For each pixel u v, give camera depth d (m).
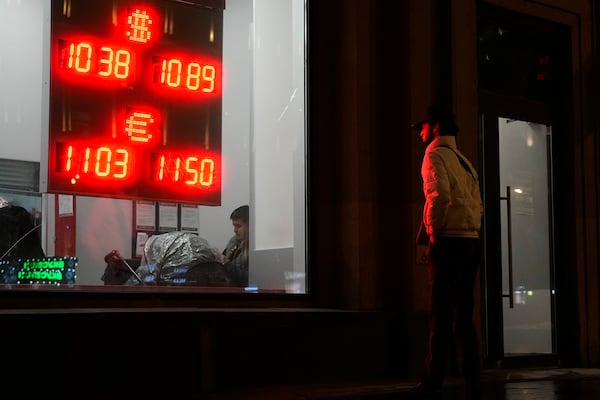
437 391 5.07
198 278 6.41
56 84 5.93
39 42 5.95
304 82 6.62
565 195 7.84
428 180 5.07
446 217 5.05
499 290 7.30
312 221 6.51
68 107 5.96
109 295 5.51
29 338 4.68
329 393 5.28
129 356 5.00
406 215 6.41
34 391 4.67
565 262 7.80
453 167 5.11
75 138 5.97
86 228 6.11
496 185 7.35
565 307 7.79
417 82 6.53
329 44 6.61
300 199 6.57
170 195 6.37
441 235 5.05
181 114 6.47
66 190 5.91
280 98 6.84
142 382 5.04
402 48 6.56
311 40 6.60
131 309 5.40
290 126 6.71
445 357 5.07
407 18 6.54
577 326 7.71
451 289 5.05
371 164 6.45
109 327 4.95
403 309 6.36
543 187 7.80
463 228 5.08
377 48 6.57
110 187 6.09
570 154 7.83
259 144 6.77
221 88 6.70
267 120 6.82
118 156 6.12
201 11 6.63
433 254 5.08
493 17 7.37
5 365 4.60
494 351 7.21
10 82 5.85
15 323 4.64
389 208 6.51
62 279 5.91
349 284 6.38
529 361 7.47
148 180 6.26
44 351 4.71
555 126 7.92
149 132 6.29
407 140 6.46
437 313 5.06
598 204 7.96
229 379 5.42
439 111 5.30
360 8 6.45
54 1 5.93
